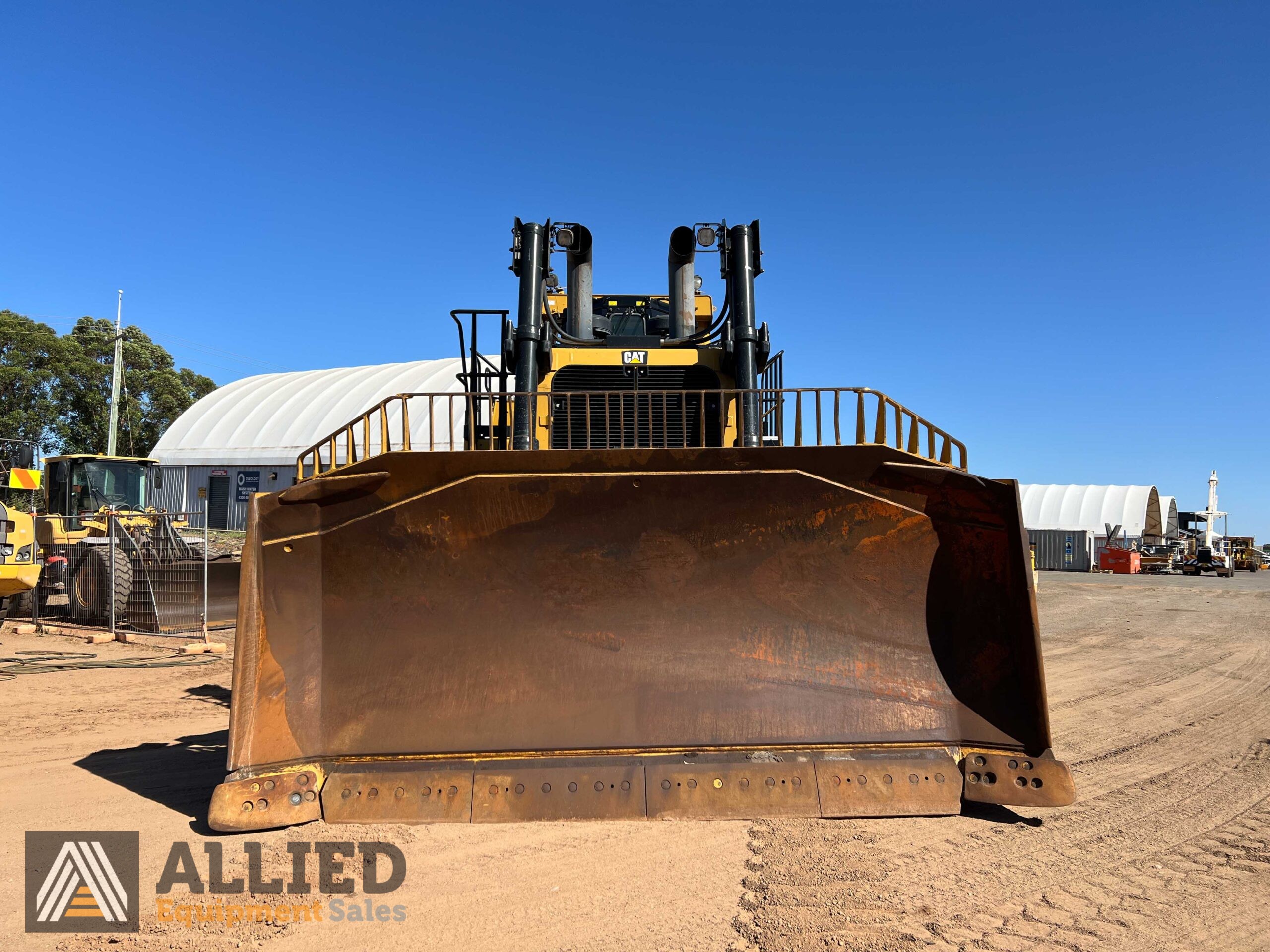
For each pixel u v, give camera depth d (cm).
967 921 333
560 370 696
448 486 445
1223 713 788
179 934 323
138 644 1212
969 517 447
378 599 446
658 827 424
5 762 581
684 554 455
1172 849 422
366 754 432
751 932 321
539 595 451
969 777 430
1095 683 967
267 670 429
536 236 697
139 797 494
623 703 443
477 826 421
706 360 703
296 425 4088
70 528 1600
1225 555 5547
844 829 424
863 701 445
